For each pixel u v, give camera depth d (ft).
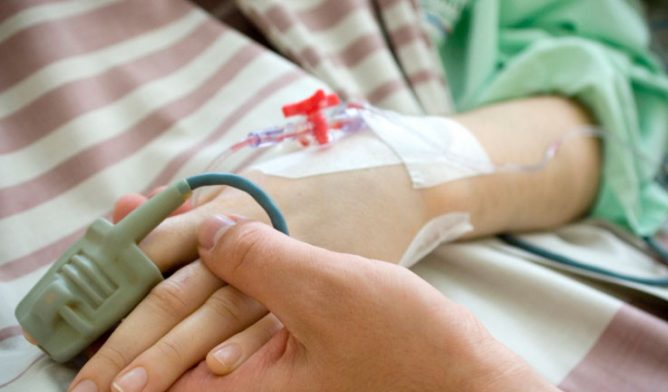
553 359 2.08
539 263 2.55
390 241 2.06
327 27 3.15
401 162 2.18
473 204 2.41
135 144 2.50
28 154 2.36
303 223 1.95
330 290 1.41
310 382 1.42
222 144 2.48
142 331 1.52
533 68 3.13
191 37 2.87
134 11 2.81
